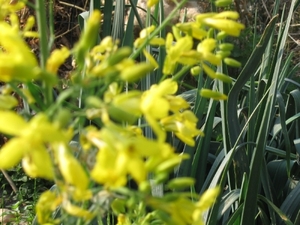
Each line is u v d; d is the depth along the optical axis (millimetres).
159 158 203
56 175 219
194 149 431
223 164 384
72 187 212
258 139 374
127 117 199
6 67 194
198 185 428
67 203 212
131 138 199
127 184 402
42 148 191
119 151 190
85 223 243
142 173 190
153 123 197
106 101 218
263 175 428
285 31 418
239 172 416
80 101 367
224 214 415
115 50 237
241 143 412
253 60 385
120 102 204
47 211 226
